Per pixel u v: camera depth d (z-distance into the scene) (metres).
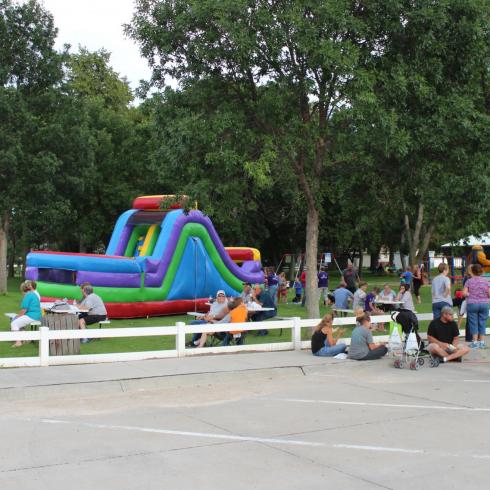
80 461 6.41
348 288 24.09
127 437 7.36
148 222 22.39
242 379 11.01
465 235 34.50
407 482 5.75
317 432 7.58
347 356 12.55
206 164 14.44
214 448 6.89
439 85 14.92
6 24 27.53
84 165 30.28
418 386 10.61
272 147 13.76
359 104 13.28
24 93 28.41
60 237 46.53
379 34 14.55
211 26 14.02
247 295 18.22
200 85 14.97
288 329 17.80
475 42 14.48
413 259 32.44
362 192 17.98
